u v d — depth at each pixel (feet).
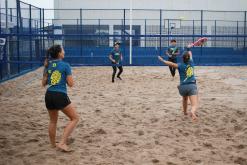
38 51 70.08
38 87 45.98
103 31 97.81
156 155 20.17
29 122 27.30
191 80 26.86
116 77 56.24
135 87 45.70
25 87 46.03
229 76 57.36
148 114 30.17
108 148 21.35
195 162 19.15
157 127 26.12
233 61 88.12
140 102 35.42
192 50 87.25
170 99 37.06
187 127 26.04
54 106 19.93
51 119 20.94
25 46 65.77
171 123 27.20
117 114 30.12
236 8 102.47
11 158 19.61
